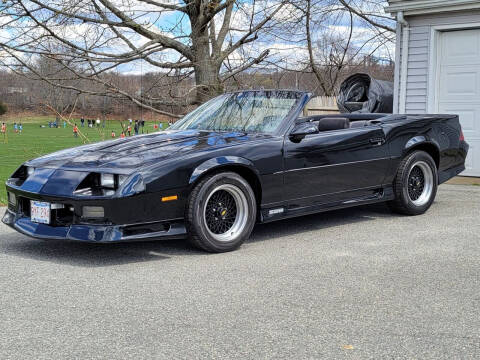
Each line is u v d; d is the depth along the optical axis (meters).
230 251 4.70
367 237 5.18
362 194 5.79
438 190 8.00
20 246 4.90
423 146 6.40
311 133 5.11
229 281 3.84
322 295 3.53
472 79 9.27
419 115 6.39
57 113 9.05
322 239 5.12
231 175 4.62
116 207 4.16
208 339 2.84
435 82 9.54
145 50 9.38
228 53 10.34
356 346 2.75
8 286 3.74
